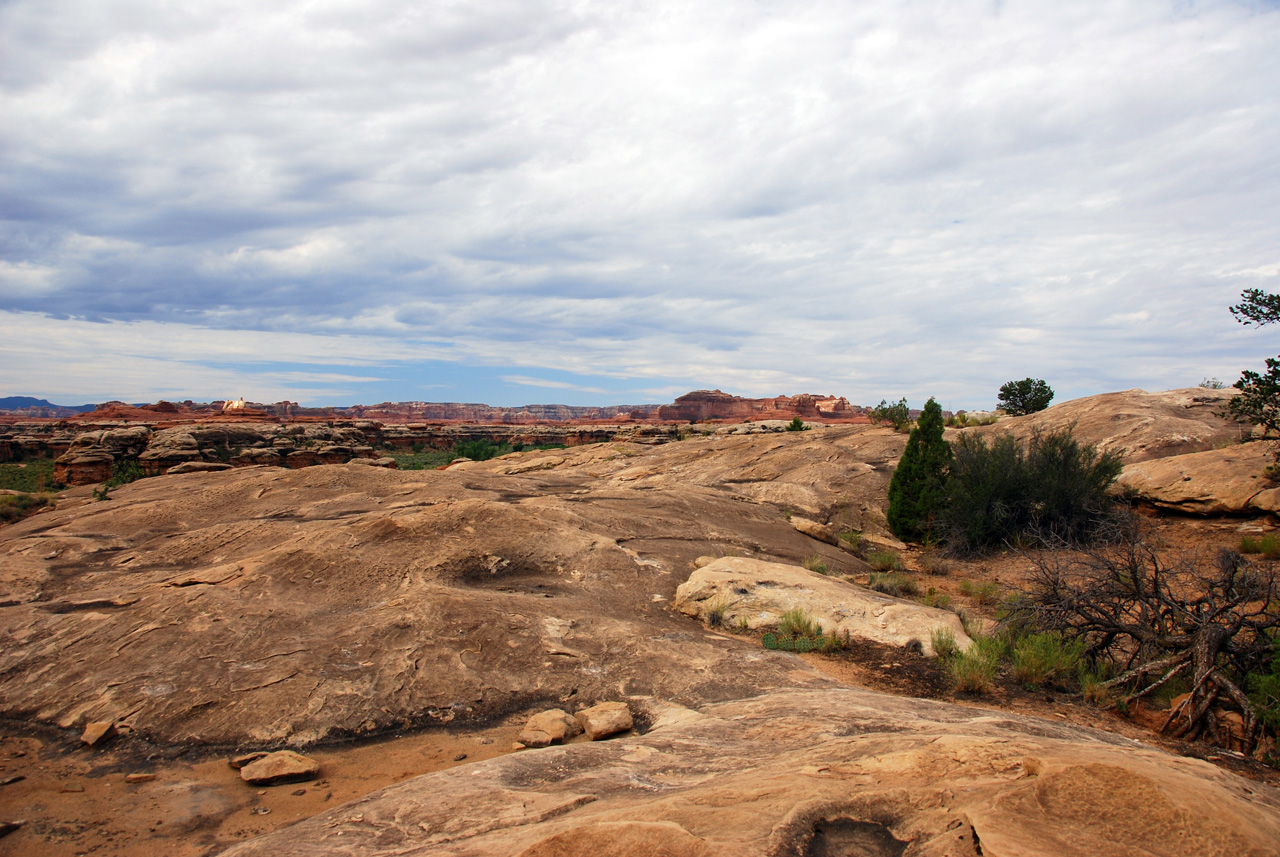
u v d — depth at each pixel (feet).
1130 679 24.53
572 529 40.88
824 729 16.10
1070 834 7.60
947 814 8.61
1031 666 25.29
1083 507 52.39
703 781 12.05
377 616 26.14
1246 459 49.88
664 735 17.04
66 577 33.40
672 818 8.98
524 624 26.89
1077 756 9.61
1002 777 9.61
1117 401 73.72
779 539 52.13
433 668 23.21
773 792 9.77
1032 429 67.67
